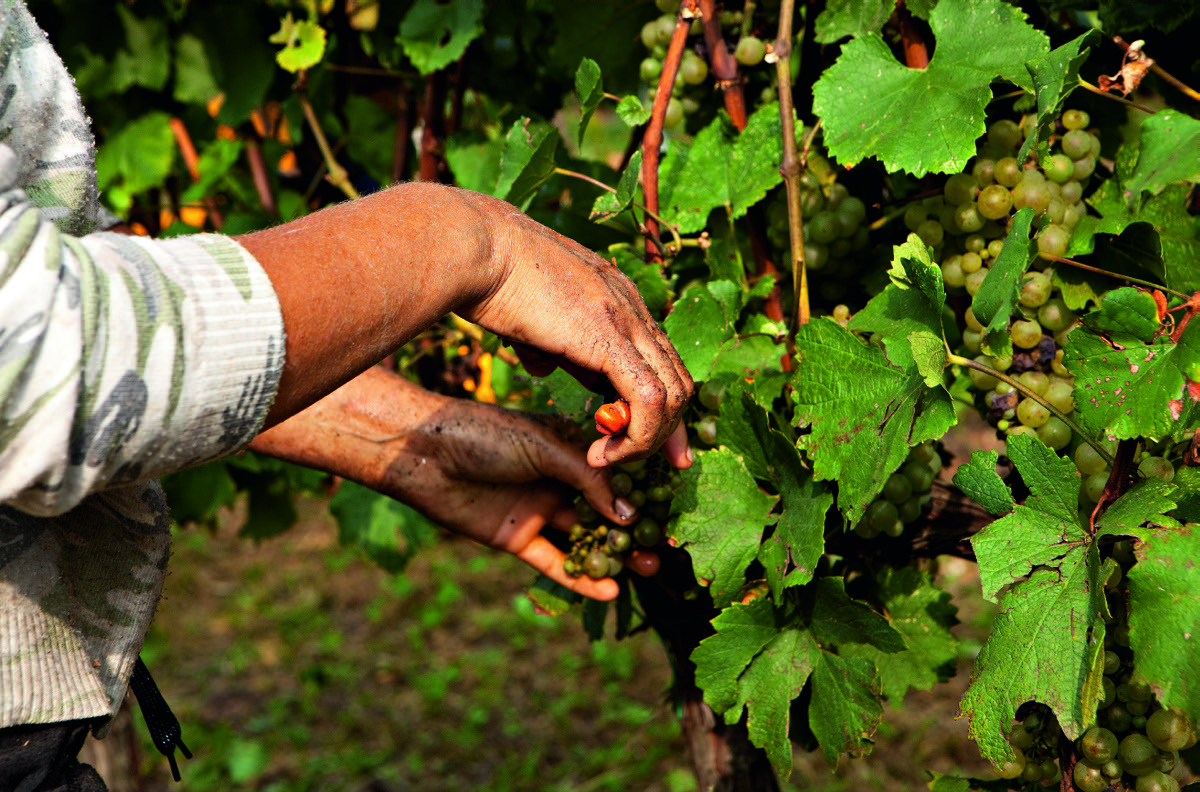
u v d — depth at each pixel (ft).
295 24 5.98
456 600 20.63
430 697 17.78
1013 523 3.06
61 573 2.95
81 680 2.97
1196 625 2.69
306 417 4.29
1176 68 4.10
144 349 2.23
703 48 4.33
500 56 6.27
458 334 6.46
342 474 4.37
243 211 7.27
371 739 16.88
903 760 14.96
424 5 5.87
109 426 2.22
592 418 4.04
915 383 3.29
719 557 3.77
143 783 15.71
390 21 6.63
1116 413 2.89
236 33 6.66
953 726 15.57
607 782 15.39
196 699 17.81
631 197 3.65
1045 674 2.88
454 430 4.17
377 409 4.29
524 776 15.80
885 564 4.15
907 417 3.27
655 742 16.30
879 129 3.57
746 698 3.77
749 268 4.74
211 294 2.34
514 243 3.03
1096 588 2.81
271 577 21.45
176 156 7.48
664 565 4.39
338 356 2.59
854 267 4.28
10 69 2.59
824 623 3.75
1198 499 2.85
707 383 3.98
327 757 16.44
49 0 6.63
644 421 3.04
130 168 7.13
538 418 4.17
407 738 16.88
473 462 4.17
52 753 2.87
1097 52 4.11
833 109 3.67
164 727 3.62
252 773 15.90
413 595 20.74
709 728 5.56
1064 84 3.18
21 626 2.82
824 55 4.28
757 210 4.34
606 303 3.06
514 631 19.57
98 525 3.09
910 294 3.38
